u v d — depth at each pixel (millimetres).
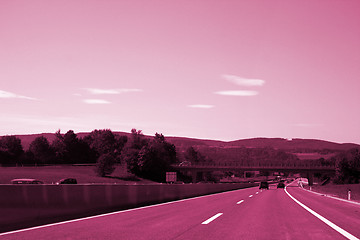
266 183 66875
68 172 108312
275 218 14039
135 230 10289
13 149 144875
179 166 147500
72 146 162500
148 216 14094
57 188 12445
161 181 133500
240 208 18641
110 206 16375
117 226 11023
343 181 128625
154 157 129875
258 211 16984
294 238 9398
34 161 144250
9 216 10164
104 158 109125
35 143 151625
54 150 156500
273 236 9680
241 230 10672
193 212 16047
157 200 23250
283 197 31766
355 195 40844
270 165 150375
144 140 158250
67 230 10055
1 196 10008
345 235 9914
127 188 18531
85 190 14273
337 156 135750
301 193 43875
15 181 49344
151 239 8883
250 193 41531
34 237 8844
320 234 10070
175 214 15023
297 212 16719
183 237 9289
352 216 14977
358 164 127250
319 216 14914
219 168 147625
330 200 27766
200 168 147750
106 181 97000
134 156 125812
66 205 12859
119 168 129500
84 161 167125
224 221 12805
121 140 190125
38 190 11469
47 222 11648
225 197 30953
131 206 18859
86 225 11148
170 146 192500
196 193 34969
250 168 145750
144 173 129625
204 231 10359
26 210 10836
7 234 9273
